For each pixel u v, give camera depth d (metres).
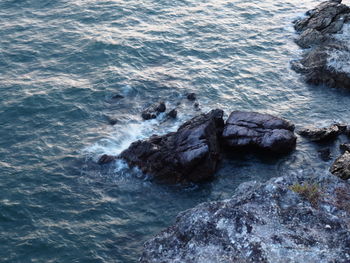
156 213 29.53
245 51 48.06
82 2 54.44
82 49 45.84
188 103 39.88
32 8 52.72
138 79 42.50
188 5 56.12
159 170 32.25
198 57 46.50
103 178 31.92
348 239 21.62
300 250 21.34
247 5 57.53
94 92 40.19
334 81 43.12
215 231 23.06
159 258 23.73
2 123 35.94
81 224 28.19
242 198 25.16
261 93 41.84
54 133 35.56
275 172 33.03
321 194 25.52
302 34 50.09
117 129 36.34
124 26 50.31
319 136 35.81
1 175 31.20
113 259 26.02
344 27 49.25
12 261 25.31
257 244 21.80
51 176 31.61
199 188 31.64
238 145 34.53
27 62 43.59
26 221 28.00
